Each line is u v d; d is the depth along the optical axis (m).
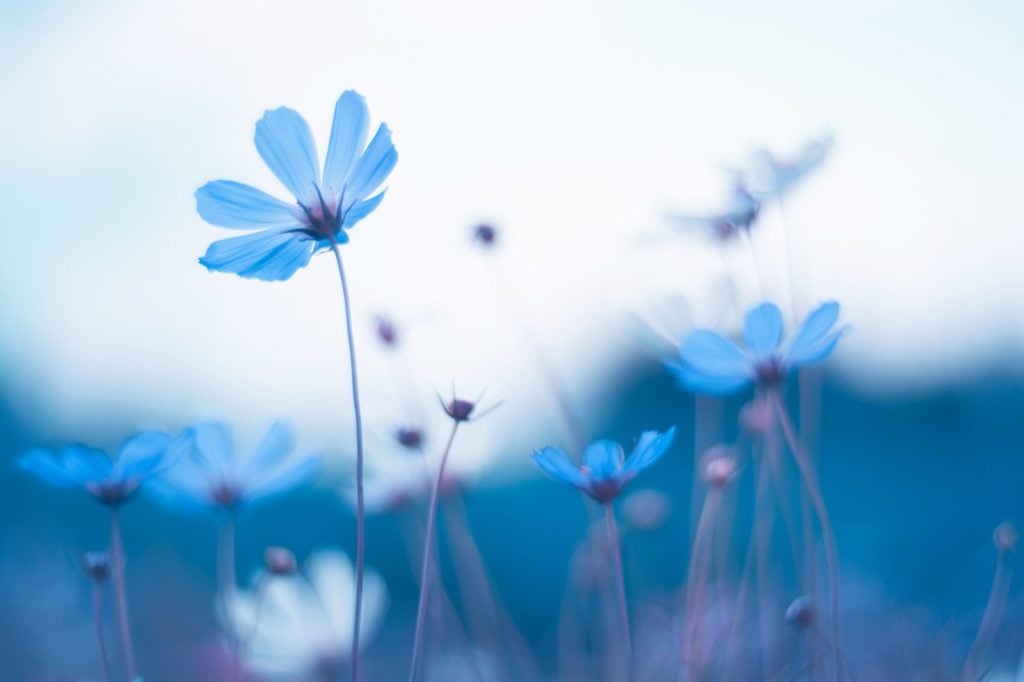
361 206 0.71
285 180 0.71
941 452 1.23
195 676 1.01
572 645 0.91
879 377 1.23
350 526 1.42
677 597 0.91
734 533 1.00
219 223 0.71
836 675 0.74
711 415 1.00
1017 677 0.80
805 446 0.88
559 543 1.41
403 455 0.92
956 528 1.14
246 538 1.38
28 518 1.33
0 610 1.09
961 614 0.93
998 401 1.15
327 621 0.89
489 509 1.46
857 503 1.27
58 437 1.31
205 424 0.81
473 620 0.91
